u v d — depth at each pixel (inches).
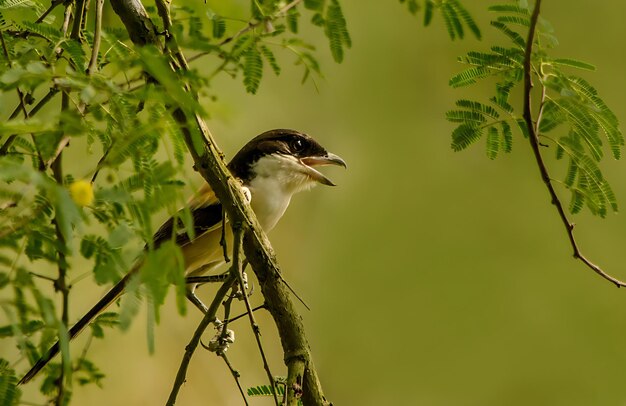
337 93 622.5
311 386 241.4
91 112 219.6
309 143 404.2
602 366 590.9
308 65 291.4
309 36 458.0
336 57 290.0
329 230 636.1
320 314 621.0
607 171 583.5
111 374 510.0
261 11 279.7
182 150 211.3
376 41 626.8
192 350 248.1
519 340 604.7
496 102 293.6
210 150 251.4
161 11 261.1
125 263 193.5
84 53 247.6
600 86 608.4
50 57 240.4
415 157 635.5
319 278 626.8
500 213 624.7
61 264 213.0
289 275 626.2
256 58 282.2
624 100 604.1
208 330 574.9
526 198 623.8
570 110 283.0
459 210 628.1
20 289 199.6
